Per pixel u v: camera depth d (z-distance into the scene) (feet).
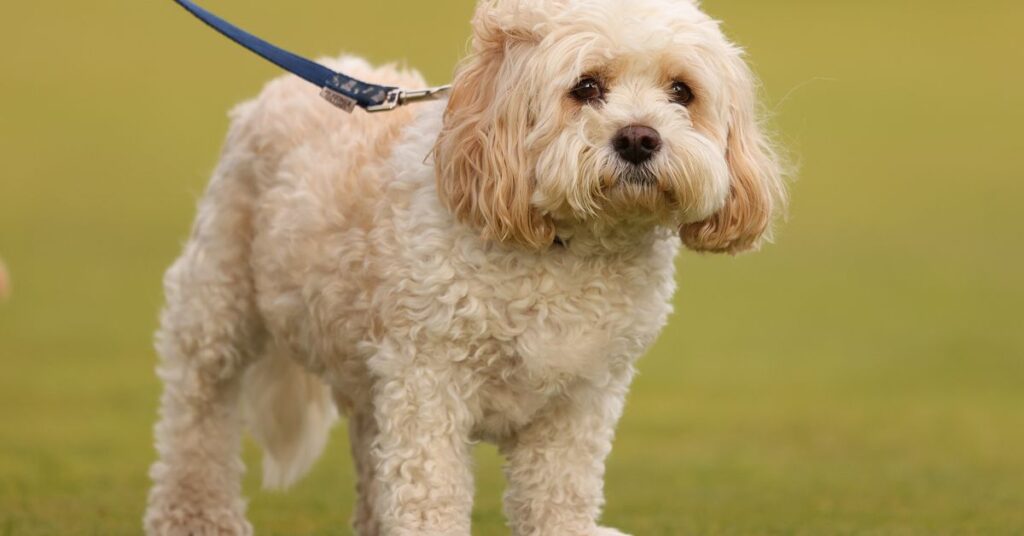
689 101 17.94
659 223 17.79
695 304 55.98
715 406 41.91
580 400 18.67
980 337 51.24
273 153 21.11
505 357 17.97
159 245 61.46
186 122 81.66
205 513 22.04
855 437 38.09
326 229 19.58
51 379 43.16
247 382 23.00
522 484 19.13
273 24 95.66
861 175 75.25
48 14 104.42
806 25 106.01
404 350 18.10
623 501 29.17
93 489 29.58
